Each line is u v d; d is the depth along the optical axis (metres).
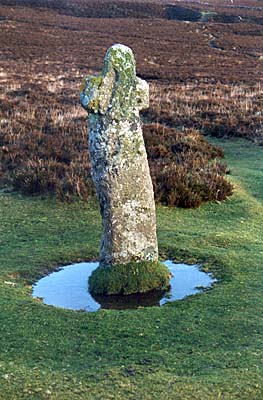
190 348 7.03
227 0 115.56
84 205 13.45
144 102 8.84
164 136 19.66
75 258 10.33
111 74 8.59
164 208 13.31
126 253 9.04
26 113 24.69
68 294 8.88
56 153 17.17
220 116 25.95
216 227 12.29
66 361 6.73
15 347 7.01
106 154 8.77
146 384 6.19
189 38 68.56
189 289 8.98
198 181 14.25
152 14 89.31
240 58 55.88
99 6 89.50
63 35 64.69
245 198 14.43
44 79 38.28
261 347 7.05
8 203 13.80
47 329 7.50
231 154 20.50
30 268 9.84
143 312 8.05
